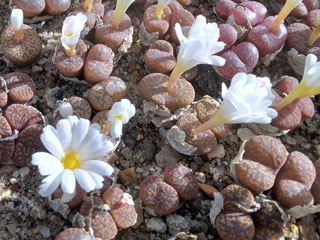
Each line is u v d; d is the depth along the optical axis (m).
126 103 0.07
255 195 0.08
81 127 0.07
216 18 0.11
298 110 0.09
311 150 0.09
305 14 0.11
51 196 0.08
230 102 0.07
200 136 0.08
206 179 0.09
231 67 0.09
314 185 0.08
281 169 0.08
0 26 0.10
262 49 0.10
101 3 0.10
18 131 0.08
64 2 0.10
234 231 0.07
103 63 0.09
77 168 0.07
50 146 0.06
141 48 0.10
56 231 0.08
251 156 0.08
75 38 0.08
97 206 0.07
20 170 0.08
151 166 0.09
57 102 0.09
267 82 0.08
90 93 0.08
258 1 0.11
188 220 0.08
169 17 0.10
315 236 0.08
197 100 0.10
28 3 0.09
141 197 0.08
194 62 0.08
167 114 0.09
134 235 0.08
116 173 0.08
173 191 0.08
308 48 0.10
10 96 0.08
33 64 0.09
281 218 0.08
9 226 0.08
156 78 0.09
